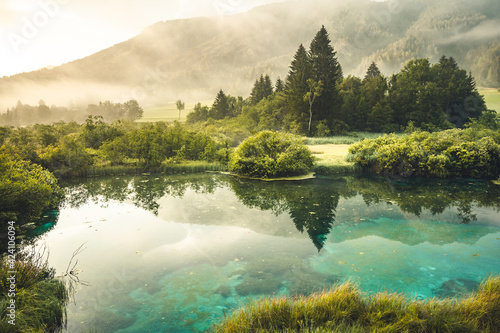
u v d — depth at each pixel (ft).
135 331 15.10
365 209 37.32
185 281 20.20
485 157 55.88
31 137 75.72
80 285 19.65
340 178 58.75
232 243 26.84
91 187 51.88
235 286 19.47
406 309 14.97
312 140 130.11
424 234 28.63
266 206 39.19
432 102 161.58
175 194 46.34
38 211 32.04
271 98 226.99
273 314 14.78
